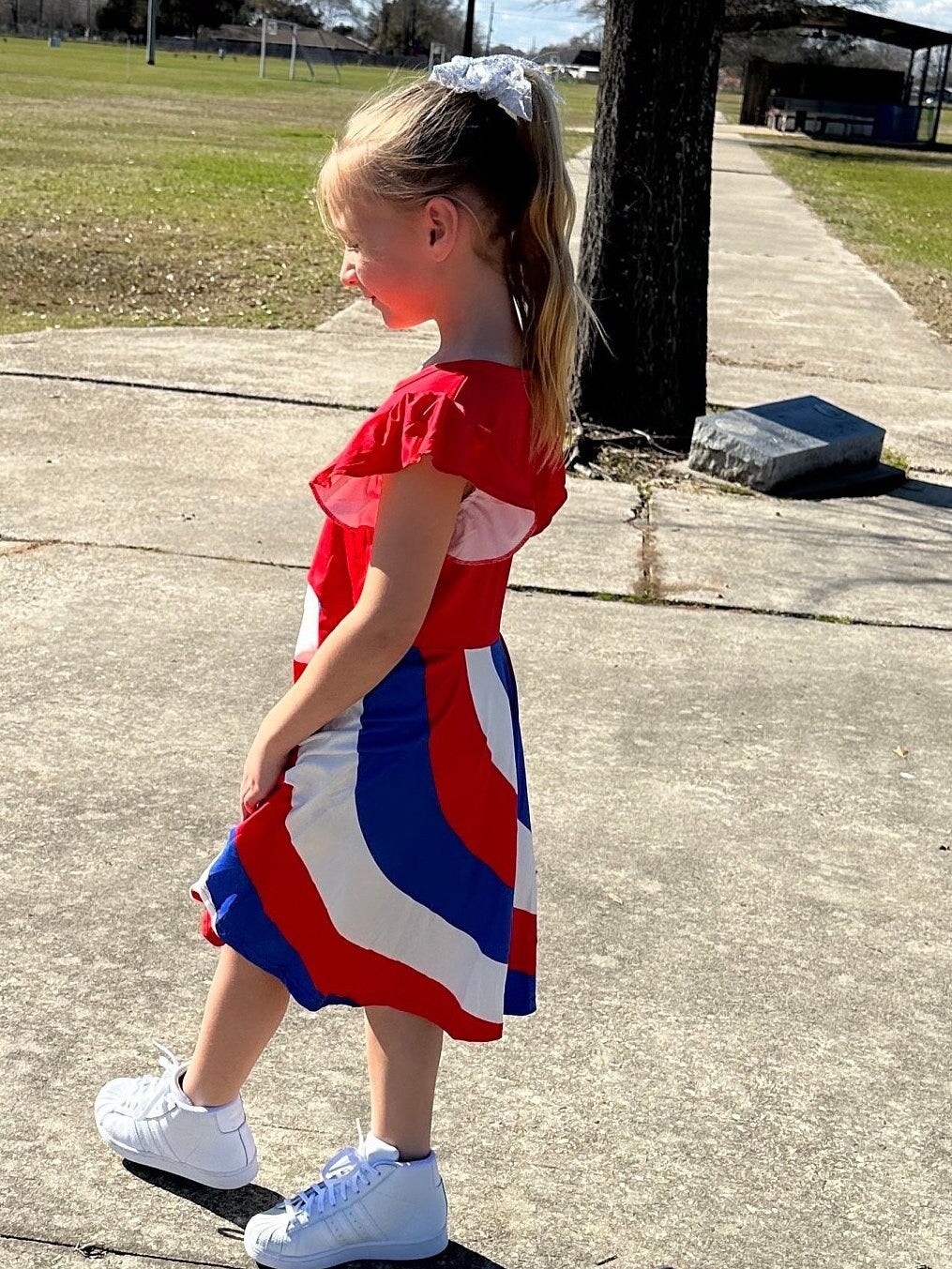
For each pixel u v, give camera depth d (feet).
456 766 5.89
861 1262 6.92
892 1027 8.85
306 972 6.02
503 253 5.76
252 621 14.57
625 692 13.67
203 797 10.92
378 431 5.52
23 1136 7.25
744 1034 8.64
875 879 10.66
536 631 15.01
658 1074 8.19
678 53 21.26
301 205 56.13
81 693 12.60
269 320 31.55
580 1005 8.75
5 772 11.08
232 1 377.09
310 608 6.18
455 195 5.61
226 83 188.55
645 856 10.65
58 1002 8.34
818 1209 7.26
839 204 76.13
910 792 12.16
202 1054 6.65
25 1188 6.91
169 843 10.20
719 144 130.00
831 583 17.26
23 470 18.92
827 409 22.43
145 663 13.35
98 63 221.87
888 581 17.52
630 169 21.77
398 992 6.05
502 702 6.09
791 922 9.95
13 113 97.09
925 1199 7.41
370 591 5.57
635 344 22.47
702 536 18.71
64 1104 7.52
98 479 18.76
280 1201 6.94
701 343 22.94
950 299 43.70
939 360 32.89
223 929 6.01
